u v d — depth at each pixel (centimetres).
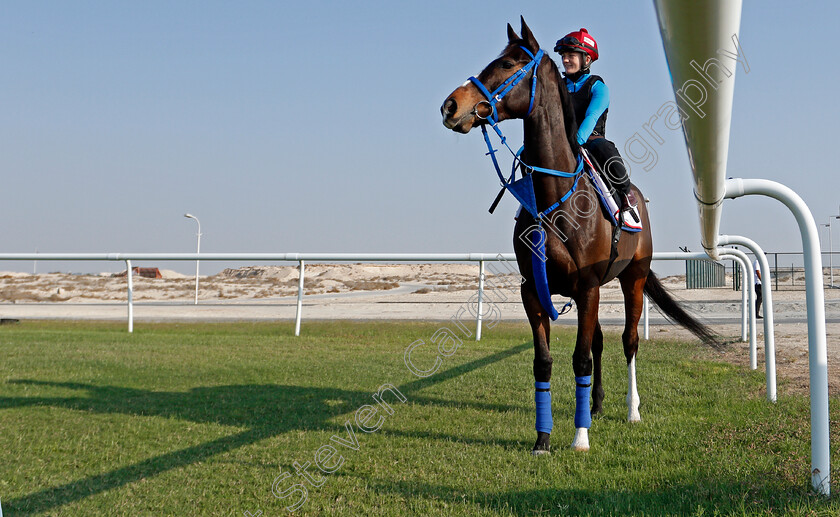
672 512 233
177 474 308
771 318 454
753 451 310
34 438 378
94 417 433
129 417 432
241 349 814
